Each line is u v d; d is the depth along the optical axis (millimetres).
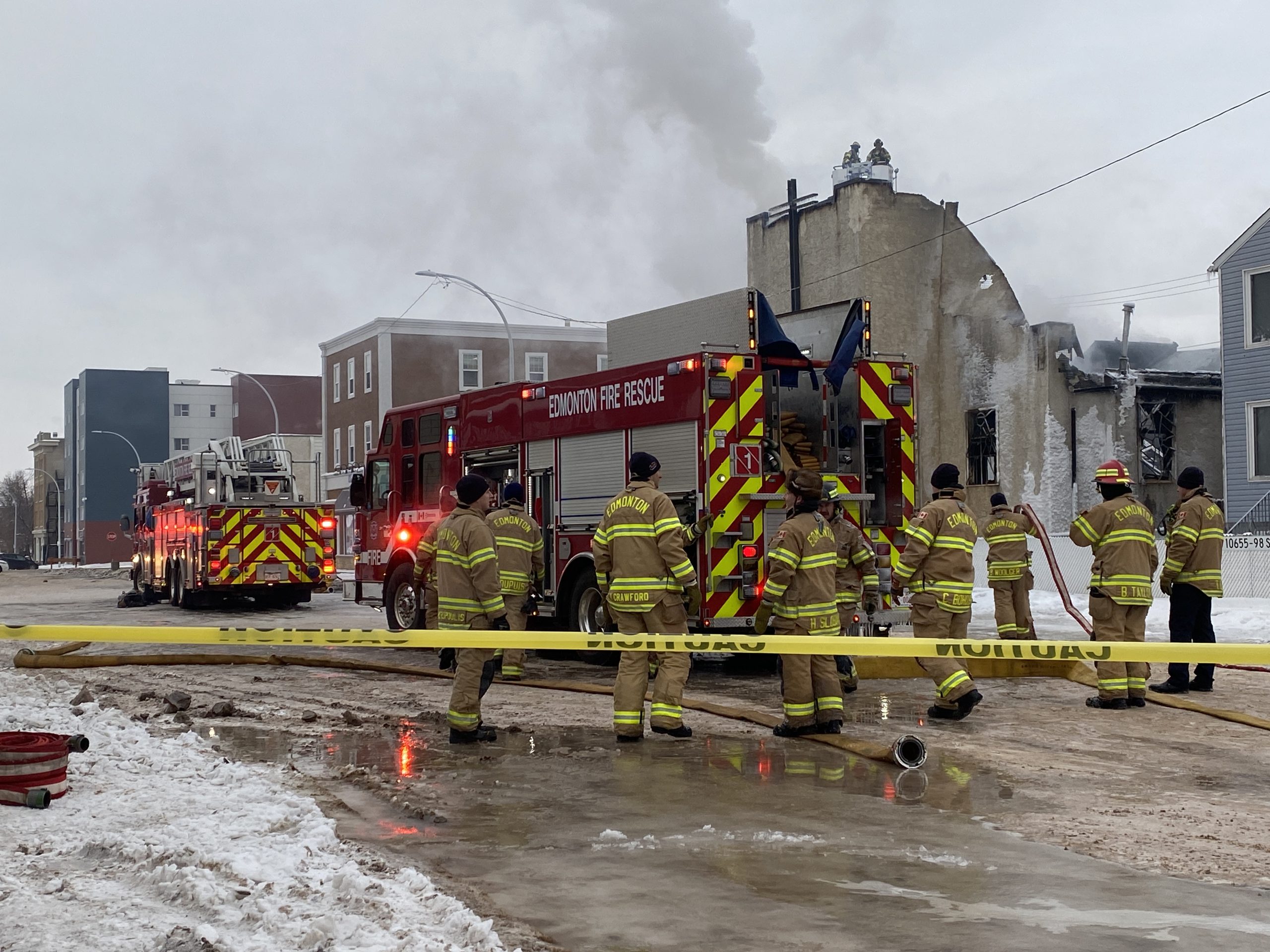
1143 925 4039
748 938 3938
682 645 6445
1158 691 9789
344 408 51062
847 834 5305
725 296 11281
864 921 4094
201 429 95250
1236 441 24859
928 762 7012
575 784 6430
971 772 6727
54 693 10227
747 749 7504
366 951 3639
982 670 10945
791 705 7836
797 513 7875
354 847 4969
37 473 115375
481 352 48812
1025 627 12320
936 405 31469
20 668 12367
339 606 23141
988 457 30703
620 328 12859
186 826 5285
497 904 4301
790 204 33281
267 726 8547
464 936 3814
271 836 5086
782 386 11516
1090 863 4836
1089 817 5633
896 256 31375
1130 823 5520
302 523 21594
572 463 12320
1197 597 9836
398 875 4508
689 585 7832
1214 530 9766
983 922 4078
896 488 11398
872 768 6875
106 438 91938
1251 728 8211
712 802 5980
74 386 97312
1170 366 32781
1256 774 6695
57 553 108438
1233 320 24875
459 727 7738
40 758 5797
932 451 31359
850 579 10102
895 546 11383
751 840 5215
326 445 52750
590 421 11984
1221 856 4941
